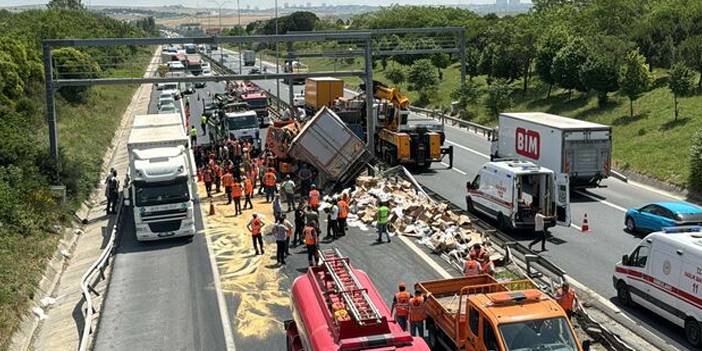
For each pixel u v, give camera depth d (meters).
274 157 40.56
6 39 59.31
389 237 27.44
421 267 23.62
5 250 24.69
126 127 65.44
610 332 16.62
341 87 55.50
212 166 37.25
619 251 25.33
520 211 27.20
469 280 17.86
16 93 52.53
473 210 31.02
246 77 38.00
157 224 27.86
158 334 19.00
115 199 34.16
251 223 25.91
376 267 23.75
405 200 30.50
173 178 28.12
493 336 13.77
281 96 87.00
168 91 75.50
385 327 13.06
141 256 26.56
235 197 32.38
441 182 37.97
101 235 30.34
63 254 27.80
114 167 47.25
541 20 81.19
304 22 142.00
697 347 17.03
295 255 25.81
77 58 69.00
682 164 37.16
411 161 40.38
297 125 40.38
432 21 105.25
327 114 35.59
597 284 21.84
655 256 18.48
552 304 14.34
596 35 62.34
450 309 16.50
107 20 139.25
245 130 48.66
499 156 40.03
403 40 91.44
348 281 15.10
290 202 33.09
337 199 31.81
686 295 17.25
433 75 75.56
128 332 19.23
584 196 34.78
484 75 81.06
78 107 63.25
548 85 64.75
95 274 23.34
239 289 22.31
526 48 67.19
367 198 31.86
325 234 28.48
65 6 181.38
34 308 21.97
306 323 14.22
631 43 58.16
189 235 28.52
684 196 34.19
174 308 20.89
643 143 42.31
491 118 60.47
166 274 24.19
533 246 26.14
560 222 26.77
